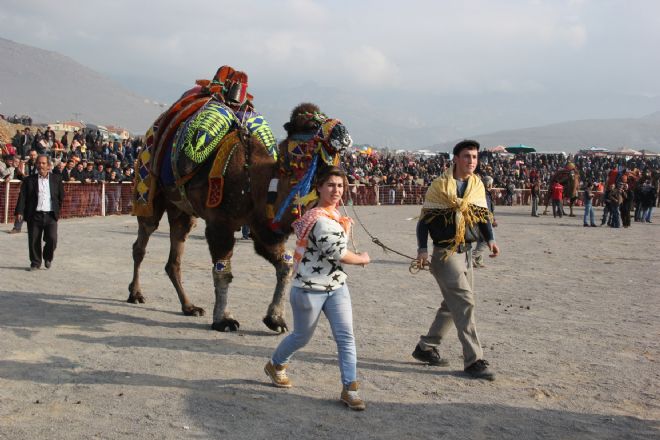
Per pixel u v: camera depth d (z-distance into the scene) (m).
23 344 6.76
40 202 11.33
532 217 31.45
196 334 7.43
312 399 5.46
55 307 8.49
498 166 55.47
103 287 10.03
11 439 4.52
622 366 6.59
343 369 5.28
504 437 4.80
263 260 13.47
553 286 11.42
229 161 7.39
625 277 12.66
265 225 7.34
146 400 5.31
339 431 4.81
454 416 5.17
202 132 7.50
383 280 11.56
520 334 7.85
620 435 4.89
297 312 5.32
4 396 5.32
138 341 7.03
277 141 8.15
